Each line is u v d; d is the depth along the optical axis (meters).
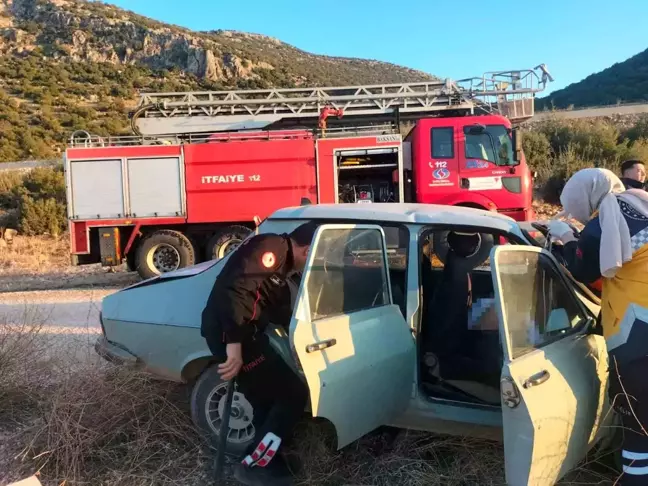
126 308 3.92
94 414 3.48
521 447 2.40
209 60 81.75
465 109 12.21
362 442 3.44
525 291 2.80
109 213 10.68
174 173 10.66
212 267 3.74
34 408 3.95
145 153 10.64
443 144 10.21
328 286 2.96
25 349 4.21
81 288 10.72
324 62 106.88
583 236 2.87
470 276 3.64
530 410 2.38
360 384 2.89
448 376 3.46
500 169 10.15
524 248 2.86
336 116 12.38
